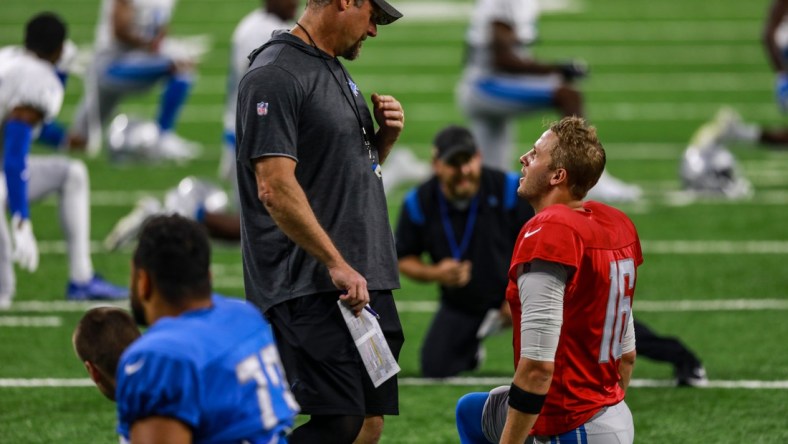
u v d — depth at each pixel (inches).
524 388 468.4
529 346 466.9
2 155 909.8
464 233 801.6
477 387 788.0
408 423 713.6
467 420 546.9
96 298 973.2
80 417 717.9
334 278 496.4
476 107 1298.0
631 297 493.4
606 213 494.3
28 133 846.5
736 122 1439.5
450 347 808.9
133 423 380.5
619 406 494.3
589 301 477.1
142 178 1453.0
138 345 384.8
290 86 500.7
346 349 514.9
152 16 1487.5
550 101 1267.2
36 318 924.0
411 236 805.2
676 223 1231.5
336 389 513.3
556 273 468.1
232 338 396.5
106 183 1424.7
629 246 490.9
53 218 1259.8
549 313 465.7
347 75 527.5
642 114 1855.3
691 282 1026.7
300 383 514.0
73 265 969.5
